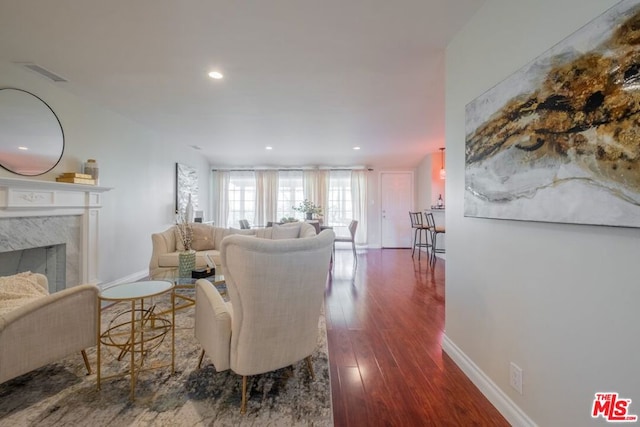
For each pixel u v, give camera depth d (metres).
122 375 1.82
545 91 1.23
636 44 0.89
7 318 1.46
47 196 2.81
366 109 3.66
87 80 2.86
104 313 2.91
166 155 5.17
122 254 4.03
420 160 7.22
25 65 2.56
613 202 0.95
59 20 1.92
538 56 1.28
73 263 3.18
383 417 1.52
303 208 6.76
